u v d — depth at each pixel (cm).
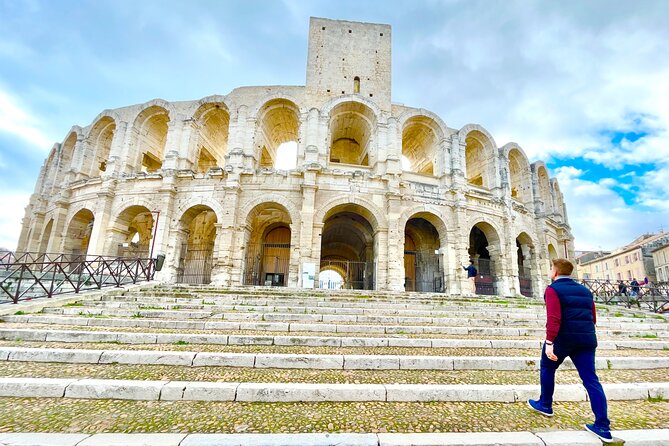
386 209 2441
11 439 389
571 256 3472
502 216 2733
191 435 409
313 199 2348
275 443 395
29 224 3206
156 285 1670
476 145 3058
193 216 2573
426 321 1154
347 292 1684
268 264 3106
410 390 559
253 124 2598
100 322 992
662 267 5156
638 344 987
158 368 657
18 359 686
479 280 2770
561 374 718
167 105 2739
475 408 531
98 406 504
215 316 1112
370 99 2731
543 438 428
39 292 1370
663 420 507
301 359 692
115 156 2666
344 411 504
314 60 3042
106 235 2464
